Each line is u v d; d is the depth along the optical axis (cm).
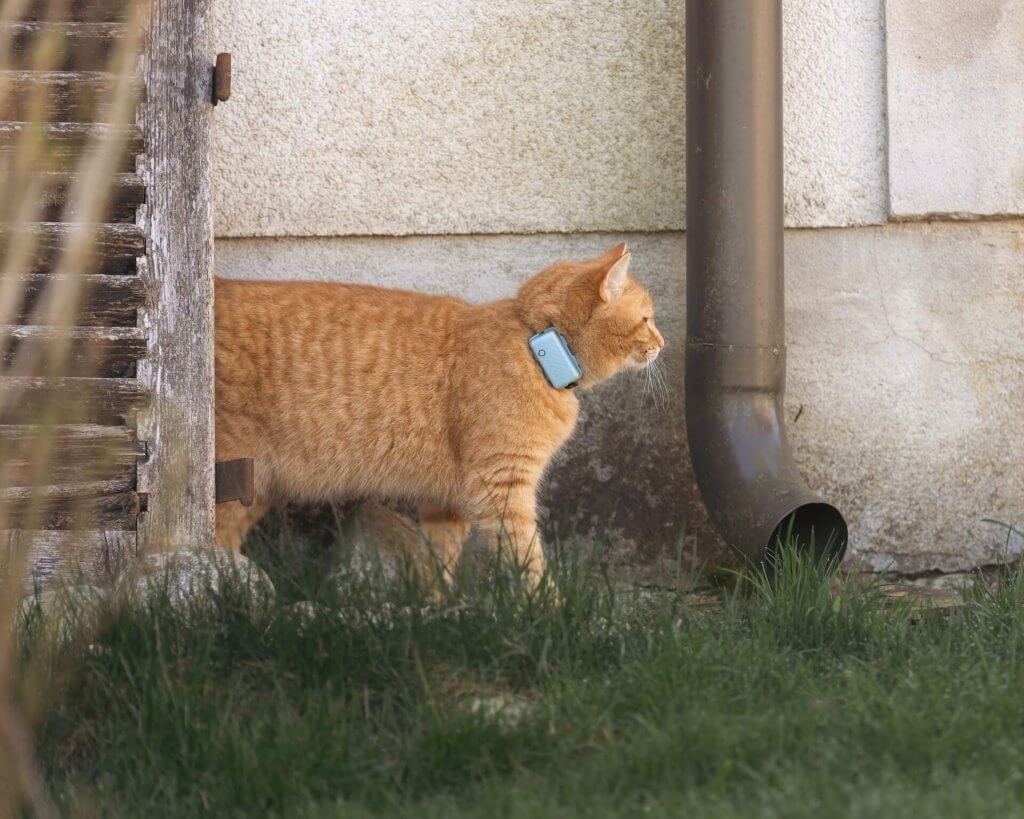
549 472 604
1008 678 378
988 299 594
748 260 543
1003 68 579
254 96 589
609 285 534
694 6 545
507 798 311
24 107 487
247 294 547
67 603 411
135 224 497
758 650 408
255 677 388
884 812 288
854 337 597
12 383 460
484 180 594
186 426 502
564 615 418
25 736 332
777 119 546
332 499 571
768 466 538
